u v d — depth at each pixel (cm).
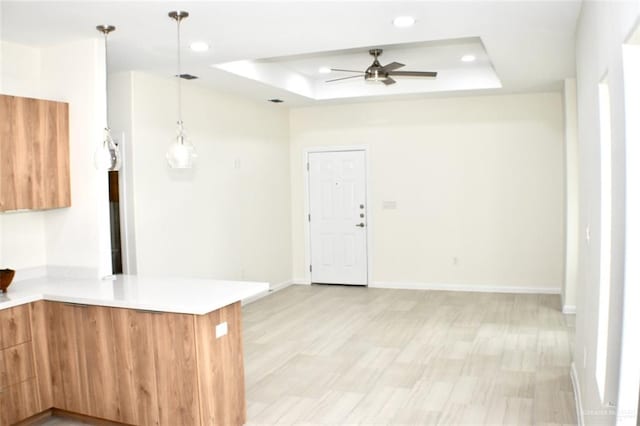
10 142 361
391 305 657
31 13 331
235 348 337
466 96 714
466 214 729
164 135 546
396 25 367
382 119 758
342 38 400
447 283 743
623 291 188
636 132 186
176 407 317
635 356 186
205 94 611
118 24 357
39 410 354
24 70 402
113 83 513
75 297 338
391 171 759
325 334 538
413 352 476
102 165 345
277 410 361
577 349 383
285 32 381
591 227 291
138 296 332
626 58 187
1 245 390
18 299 340
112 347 334
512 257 713
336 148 782
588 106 303
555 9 337
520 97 698
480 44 534
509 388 390
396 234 762
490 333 529
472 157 722
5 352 335
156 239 534
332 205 792
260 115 728
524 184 702
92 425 350
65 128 399
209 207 616
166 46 414
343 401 374
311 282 811
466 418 344
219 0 314
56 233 414
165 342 316
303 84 685
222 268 639
